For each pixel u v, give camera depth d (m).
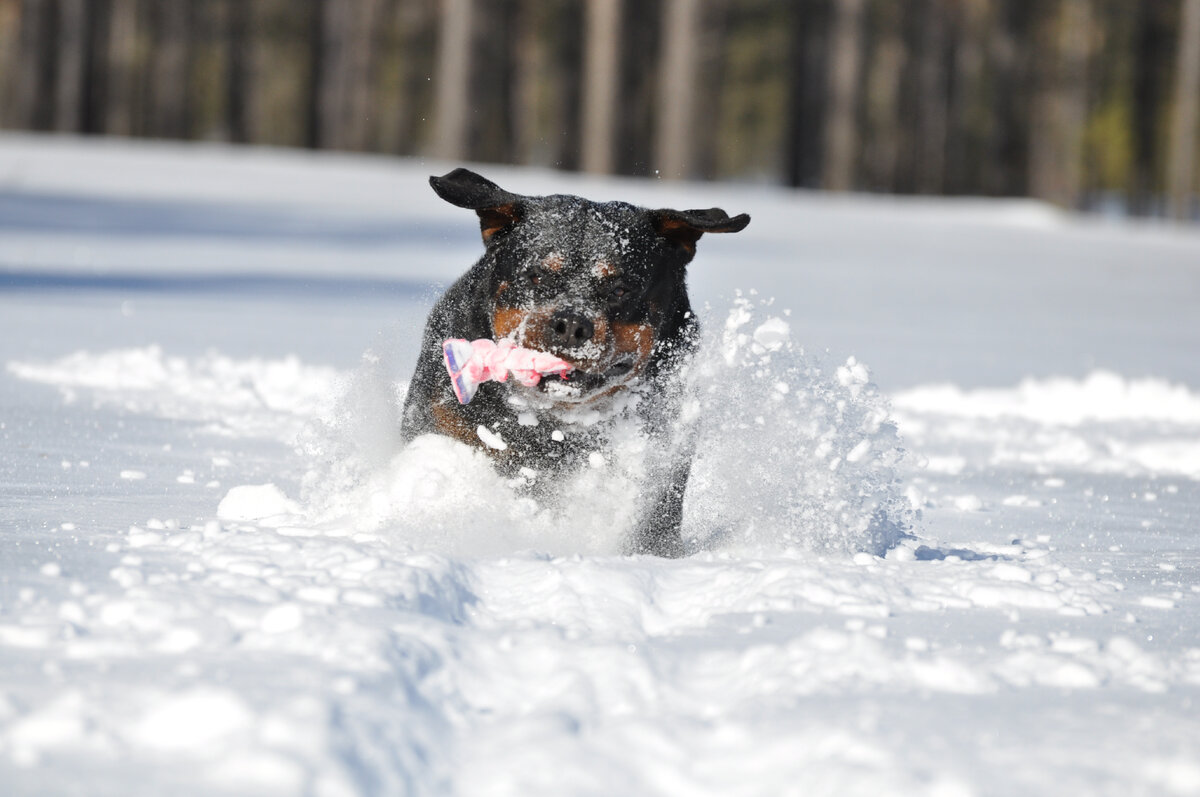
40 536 6.98
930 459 13.11
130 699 4.38
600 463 8.73
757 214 48.88
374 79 92.88
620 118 65.88
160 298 22.83
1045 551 8.80
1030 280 36.78
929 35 98.69
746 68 105.75
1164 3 95.94
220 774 3.80
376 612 5.49
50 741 4.03
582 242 8.73
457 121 61.44
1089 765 4.30
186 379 15.17
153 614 5.24
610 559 7.14
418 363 9.59
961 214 57.97
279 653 4.95
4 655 4.85
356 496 8.48
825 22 91.06
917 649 5.64
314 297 24.20
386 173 53.12
